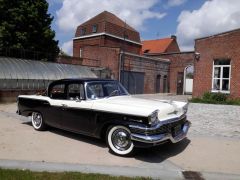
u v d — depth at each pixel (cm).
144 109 577
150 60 3123
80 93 703
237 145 724
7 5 2534
